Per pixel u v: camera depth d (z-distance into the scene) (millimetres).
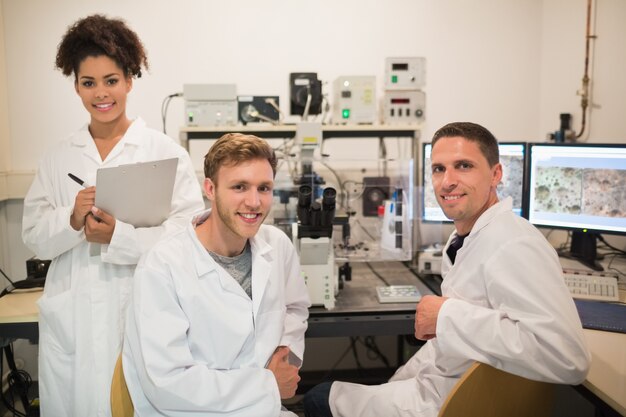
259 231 1517
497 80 2893
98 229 1499
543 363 1148
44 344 1598
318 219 1820
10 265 2674
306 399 1682
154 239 1564
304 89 2428
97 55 1526
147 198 1546
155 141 1701
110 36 1533
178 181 1717
